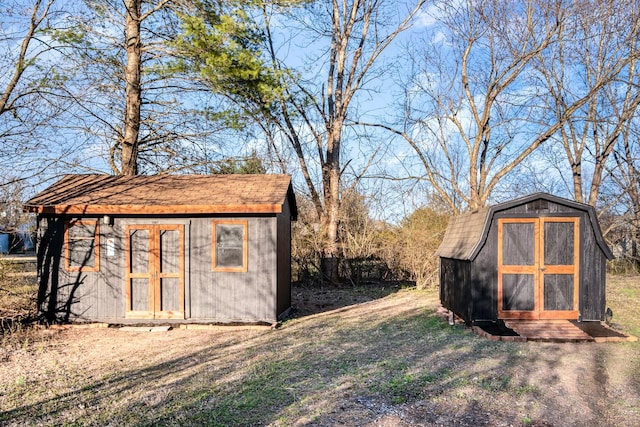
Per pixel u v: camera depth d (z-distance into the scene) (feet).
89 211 34.04
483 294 29.91
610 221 73.97
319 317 38.81
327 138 66.39
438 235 59.82
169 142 53.83
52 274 35.04
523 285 29.89
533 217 29.89
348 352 25.32
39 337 30.94
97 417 16.38
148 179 39.45
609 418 15.67
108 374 21.97
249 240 34.65
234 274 34.60
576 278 29.71
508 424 15.25
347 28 65.46
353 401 17.43
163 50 45.57
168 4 44.50
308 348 26.53
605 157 69.87
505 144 61.67
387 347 26.27
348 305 46.19
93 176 40.32
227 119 48.26
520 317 29.73
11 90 36.09
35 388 19.84
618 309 37.01
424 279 57.11
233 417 16.15
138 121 48.52
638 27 57.98
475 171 59.31
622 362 21.99
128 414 16.62
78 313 34.81
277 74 45.42
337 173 64.08
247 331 32.81
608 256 29.53
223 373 21.66
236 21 42.32
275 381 20.15
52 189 37.47
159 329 33.37
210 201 34.12
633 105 59.21
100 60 46.19
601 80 56.34
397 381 19.63
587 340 25.96
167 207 33.78
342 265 62.80
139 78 48.16
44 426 15.62
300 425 15.34
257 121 52.85
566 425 15.19
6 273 40.24
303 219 65.82
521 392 18.17
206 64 42.70
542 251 29.81
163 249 34.91
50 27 38.11
